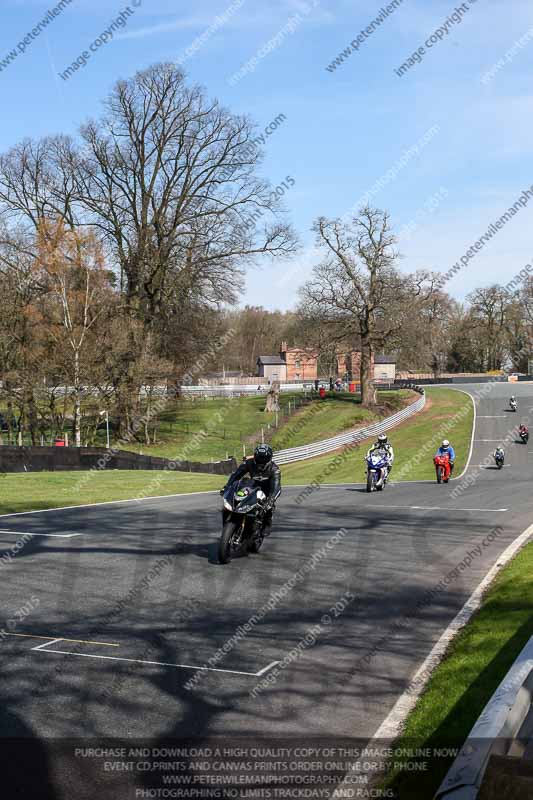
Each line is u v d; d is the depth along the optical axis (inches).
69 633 294.0
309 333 2417.6
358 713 217.9
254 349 5374.0
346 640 287.6
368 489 902.4
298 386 3826.3
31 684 239.1
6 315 1630.2
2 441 1718.8
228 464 1631.4
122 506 733.9
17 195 1784.0
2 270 1678.2
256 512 434.0
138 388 1797.5
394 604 340.2
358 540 507.8
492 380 4037.9
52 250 1577.3
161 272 1909.4
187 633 295.4
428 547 479.8
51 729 205.9
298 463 1695.4
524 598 318.7
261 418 2532.0
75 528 562.9
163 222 1905.8
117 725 209.0
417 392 3095.5
